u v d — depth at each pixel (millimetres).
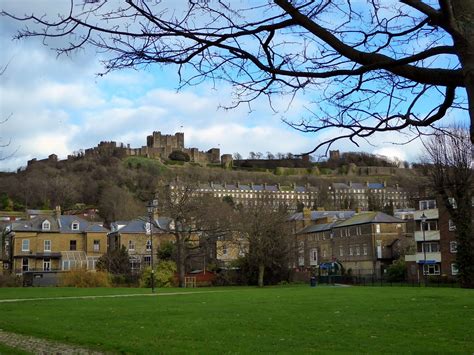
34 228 71500
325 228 85688
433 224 62906
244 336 15172
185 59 4312
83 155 158375
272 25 4082
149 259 75500
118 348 13492
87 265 72000
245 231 59281
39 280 58969
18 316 21844
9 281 54406
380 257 74438
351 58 3805
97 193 125125
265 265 60438
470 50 3178
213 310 23500
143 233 76750
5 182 118188
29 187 118625
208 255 69000
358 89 4453
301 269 78938
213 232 58688
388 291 36875
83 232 73750
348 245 80125
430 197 62406
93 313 22750
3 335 16438
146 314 22047
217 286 58812
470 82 3160
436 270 61875
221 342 14055
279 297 31922
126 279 57906
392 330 15852
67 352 13289
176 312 22750
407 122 4113
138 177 137625
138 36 4215
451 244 59656
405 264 64812
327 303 26359
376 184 146375
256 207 62281
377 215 76312
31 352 13273
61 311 23844
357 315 20297
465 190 45250
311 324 17750
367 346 12992
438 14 3285
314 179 155875
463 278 45188
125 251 68000
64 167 142250
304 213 96000
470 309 21688
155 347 13352
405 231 76125
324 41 3895
